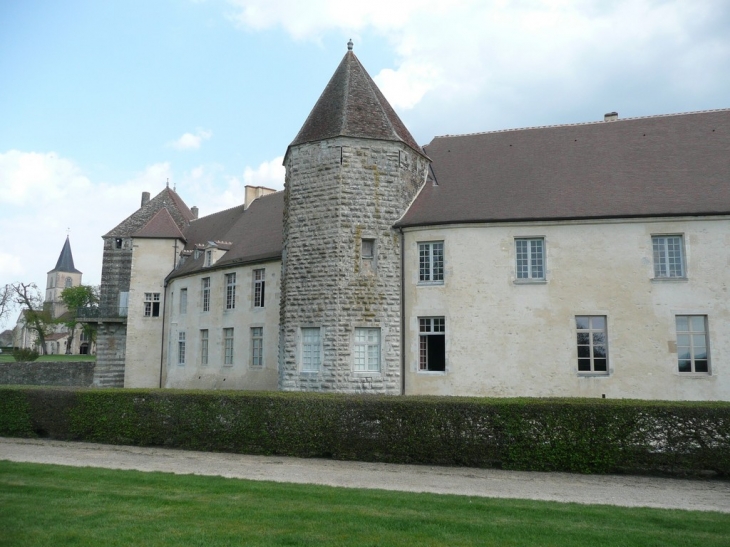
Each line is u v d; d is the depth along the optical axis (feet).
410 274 73.97
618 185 71.61
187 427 54.24
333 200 74.43
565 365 67.46
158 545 24.23
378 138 76.23
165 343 124.98
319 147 76.59
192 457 49.70
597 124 83.05
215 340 105.91
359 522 27.53
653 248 67.46
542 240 70.69
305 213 76.38
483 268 71.15
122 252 137.08
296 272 75.92
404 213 76.69
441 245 73.92
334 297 72.33
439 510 30.19
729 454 41.22
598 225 68.59
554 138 82.89
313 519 27.96
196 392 55.72
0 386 64.59
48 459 48.21
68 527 26.58
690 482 40.55
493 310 70.18
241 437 51.83
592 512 30.48
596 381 66.49
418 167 80.48
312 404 49.90
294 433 50.06
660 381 64.95
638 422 42.96
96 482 36.60
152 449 54.03
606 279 67.56
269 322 94.43
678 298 65.62
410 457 46.73
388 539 25.12
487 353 69.72
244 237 110.83
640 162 74.28
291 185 78.43
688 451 41.98
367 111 78.23
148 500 31.58
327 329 72.23
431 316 72.43
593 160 76.74
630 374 65.77
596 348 67.82
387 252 74.59
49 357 269.23
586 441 43.34
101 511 29.30
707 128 76.79
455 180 80.64
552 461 43.73
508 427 44.80
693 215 65.46
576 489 38.09
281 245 96.27
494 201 74.02
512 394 68.39
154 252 129.70
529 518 28.99
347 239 73.56
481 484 39.27
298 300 75.15
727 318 64.28
